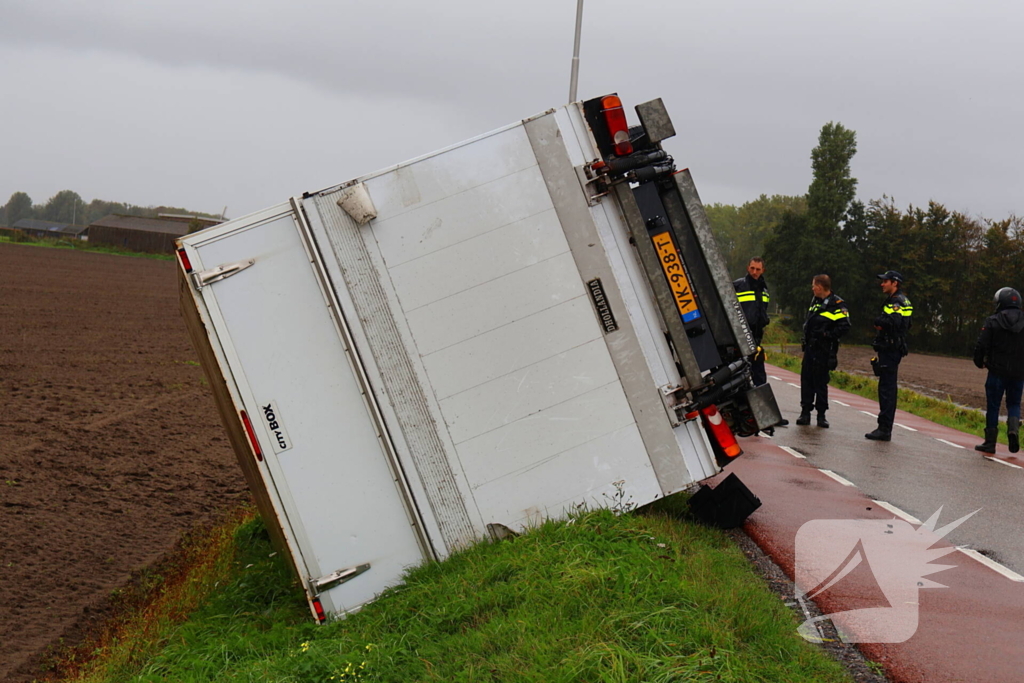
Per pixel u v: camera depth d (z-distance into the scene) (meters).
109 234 117.44
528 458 6.58
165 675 5.94
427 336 6.50
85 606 7.59
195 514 10.44
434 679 4.64
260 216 6.41
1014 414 12.90
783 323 83.81
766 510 8.33
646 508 7.17
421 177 6.51
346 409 6.46
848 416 16.86
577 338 6.61
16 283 45.44
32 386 18.34
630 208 6.59
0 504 10.14
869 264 80.19
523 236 6.57
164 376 21.50
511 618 5.02
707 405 6.69
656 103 6.65
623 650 4.25
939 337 75.44
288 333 6.42
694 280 6.65
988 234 74.19
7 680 6.23
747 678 4.14
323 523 6.44
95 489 11.12
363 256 6.45
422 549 6.52
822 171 83.81
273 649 6.12
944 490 9.59
